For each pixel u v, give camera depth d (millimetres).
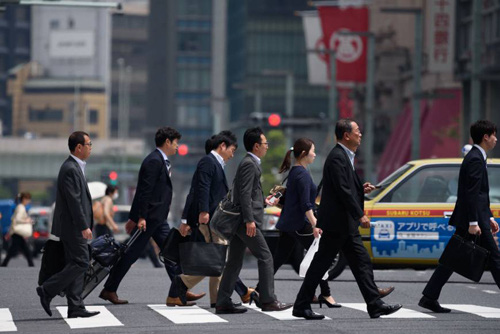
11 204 107438
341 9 124250
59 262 29156
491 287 39844
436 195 41188
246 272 48031
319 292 37688
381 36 154375
